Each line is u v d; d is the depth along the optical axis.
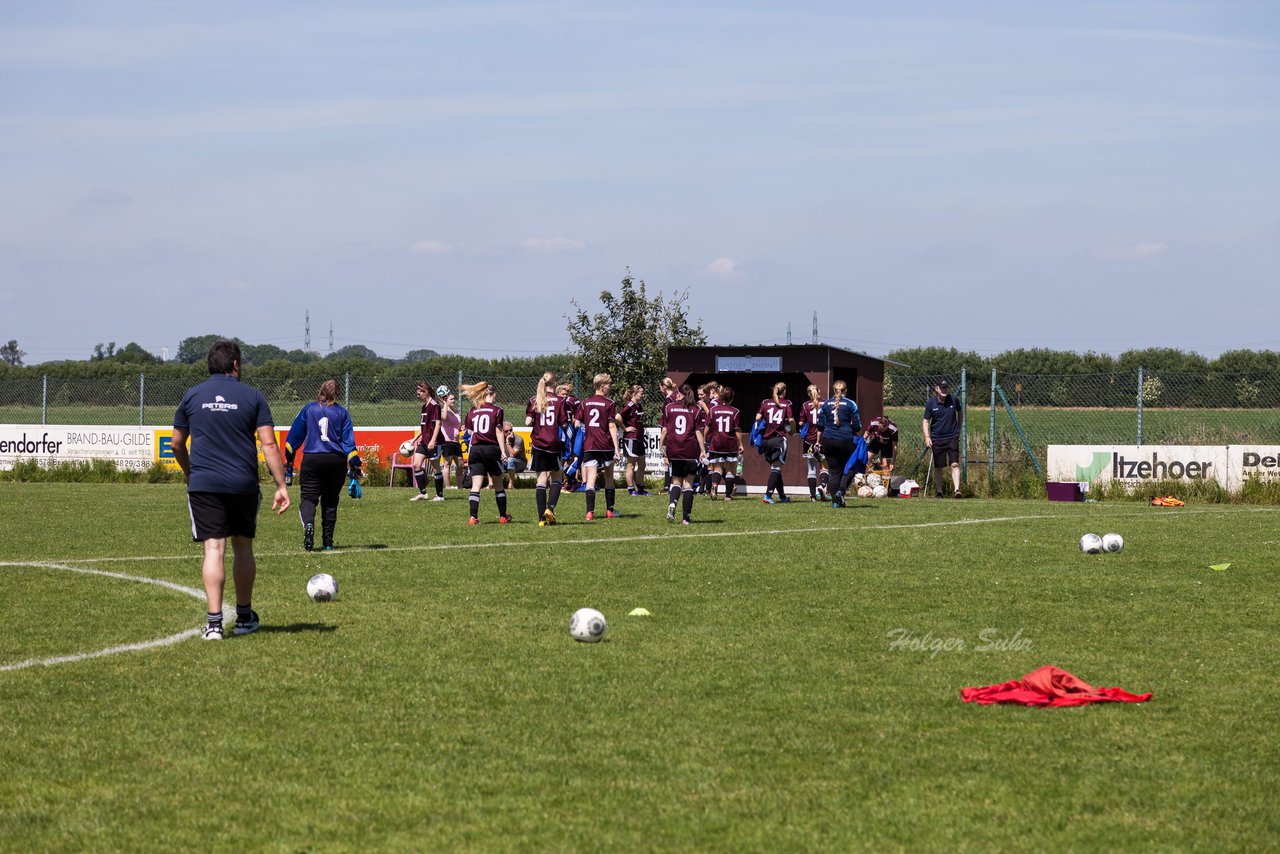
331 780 5.75
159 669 8.04
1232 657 8.45
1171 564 13.34
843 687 7.54
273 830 5.11
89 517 19.33
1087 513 20.41
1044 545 15.21
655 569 12.96
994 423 26.30
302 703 7.16
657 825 5.16
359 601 10.84
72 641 9.01
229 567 13.06
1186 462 24.14
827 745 6.29
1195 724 6.69
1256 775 5.79
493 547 15.09
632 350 33.03
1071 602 10.77
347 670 8.01
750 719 6.79
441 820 5.23
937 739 6.40
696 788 5.62
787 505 22.48
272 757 6.11
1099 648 8.75
